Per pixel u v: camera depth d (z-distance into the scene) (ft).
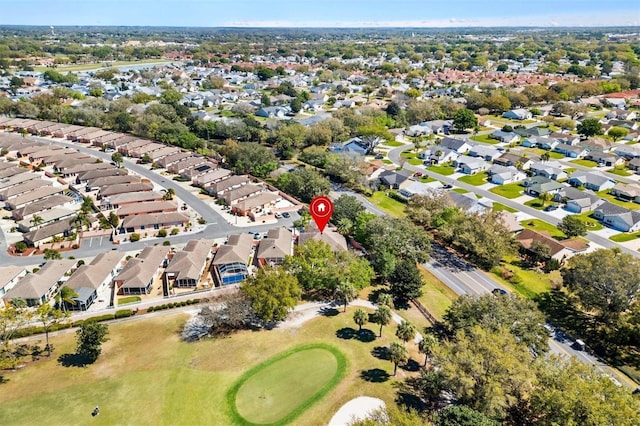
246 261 352.49
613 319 295.07
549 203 510.99
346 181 564.71
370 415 201.16
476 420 178.09
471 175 603.67
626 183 556.10
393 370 248.32
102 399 224.33
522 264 381.19
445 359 209.77
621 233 437.99
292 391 231.71
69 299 293.84
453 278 355.56
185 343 269.44
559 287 345.10
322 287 314.96
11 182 510.99
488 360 204.74
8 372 243.60
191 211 469.16
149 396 226.79
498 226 377.50
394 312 307.78
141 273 330.13
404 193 535.19
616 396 182.29
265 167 562.66
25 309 297.12
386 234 356.59
